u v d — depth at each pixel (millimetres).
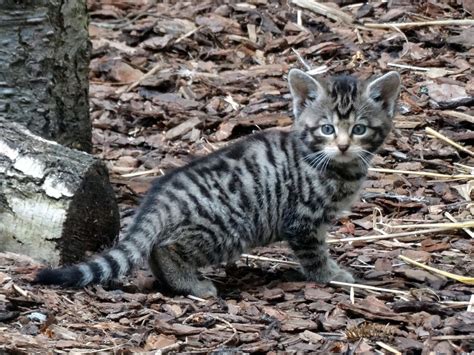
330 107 11609
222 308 10766
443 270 11938
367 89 11719
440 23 18594
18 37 12883
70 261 11703
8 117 12992
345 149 11461
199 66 18078
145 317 10398
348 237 13055
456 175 14570
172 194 11266
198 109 16766
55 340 9680
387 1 19578
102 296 10820
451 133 15734
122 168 15086
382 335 9961
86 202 11695
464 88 16766
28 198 11594
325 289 11445
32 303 10383
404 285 11531
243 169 11516
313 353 9664
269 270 12258
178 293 11320
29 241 11641
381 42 18281
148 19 19578
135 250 11133
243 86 17359
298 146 11695
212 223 11328
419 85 16922
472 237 12961
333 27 18984
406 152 15305
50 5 12961
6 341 9492
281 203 11633
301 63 17859
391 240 12969
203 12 19703
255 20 19266
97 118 16562
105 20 19750
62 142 13375
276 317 10469
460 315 10469
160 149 15711
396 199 13992
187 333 9977
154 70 17859
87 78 13625
